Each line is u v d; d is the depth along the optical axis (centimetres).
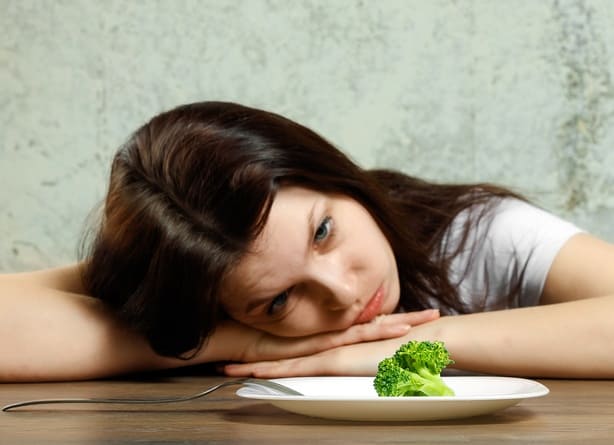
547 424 116
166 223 177
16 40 355
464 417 119
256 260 175
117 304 199
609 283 203
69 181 356
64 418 127
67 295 202
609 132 351
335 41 353
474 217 231
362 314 189
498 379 136
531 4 352
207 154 177
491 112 353
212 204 173
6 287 200
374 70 354
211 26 354
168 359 199
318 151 186
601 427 114
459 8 353
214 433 112
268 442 105
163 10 354
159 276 179
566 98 352
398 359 136
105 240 197
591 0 350
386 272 191
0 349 190
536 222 223
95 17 354
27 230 355
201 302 176
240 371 193
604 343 175
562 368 176
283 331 190
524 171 353
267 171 173
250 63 354
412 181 243
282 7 354
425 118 354
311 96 354
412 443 102
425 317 189
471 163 354
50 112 355
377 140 354
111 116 355
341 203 186
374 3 353
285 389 131
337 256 182
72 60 355
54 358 191
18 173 355
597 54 350
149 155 188
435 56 354
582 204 352
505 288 226
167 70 354
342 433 110
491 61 353
